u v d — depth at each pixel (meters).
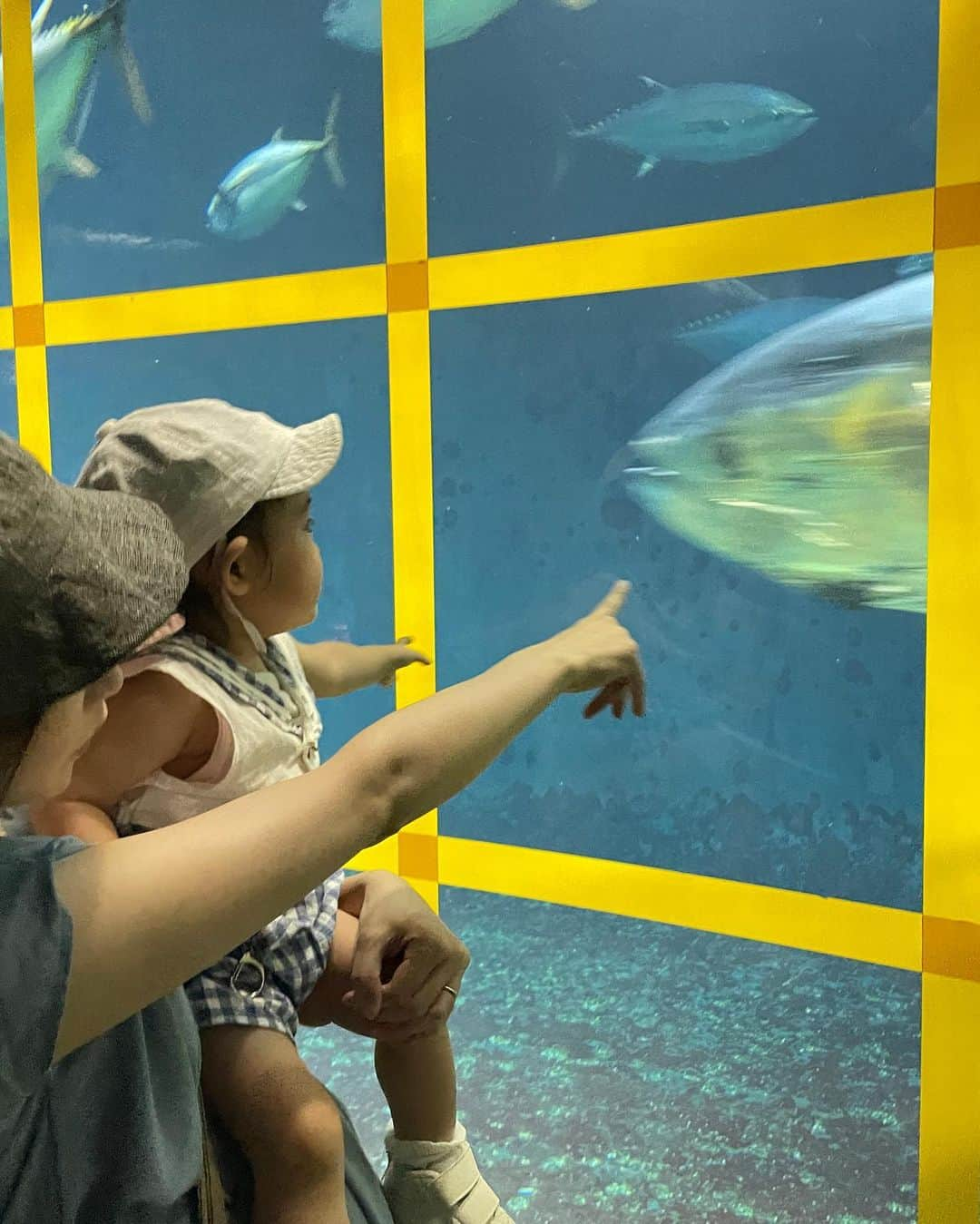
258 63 1.87
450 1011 1.05
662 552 1.66
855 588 1.51
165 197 1.98
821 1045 1.58
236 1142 0.98
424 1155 1.11
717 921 1.65
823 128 1.46
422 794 0.71
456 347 1.78
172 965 0.60
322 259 1.86
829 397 1.50
